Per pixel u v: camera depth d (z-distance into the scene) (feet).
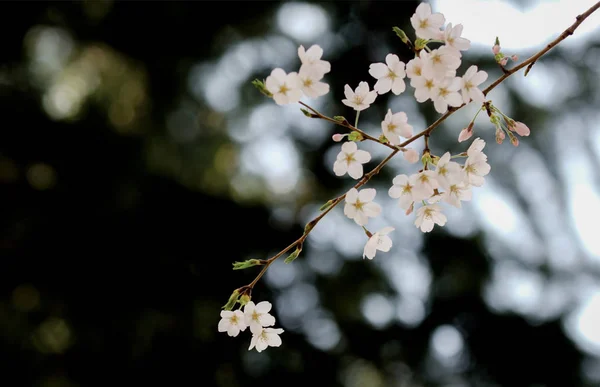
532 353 19.70
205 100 22.09
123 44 21.74
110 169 19.69
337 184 20.92
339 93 20.71
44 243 18.57
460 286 19.85
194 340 18.22
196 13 21.15
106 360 17.98
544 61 19.74
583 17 5.61
